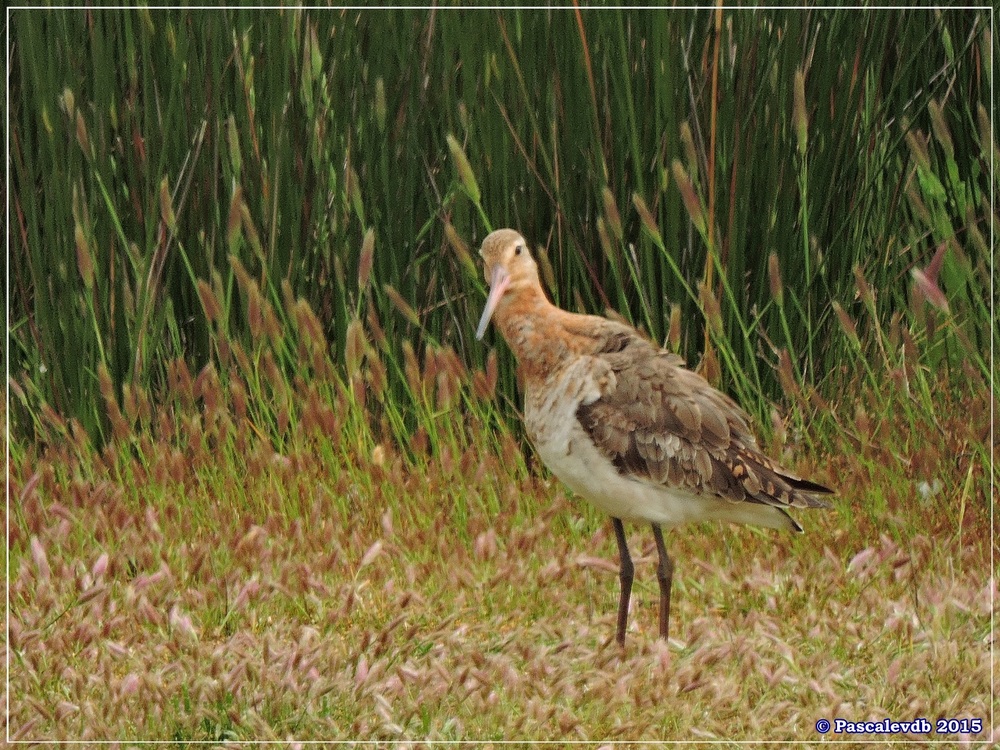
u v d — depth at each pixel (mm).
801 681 7523
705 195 10922
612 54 10766
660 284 11109
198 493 10633
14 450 11336
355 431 10727
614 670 7758
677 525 8734
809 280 10445
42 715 6988
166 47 11250
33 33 10992
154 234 11547
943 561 9398
